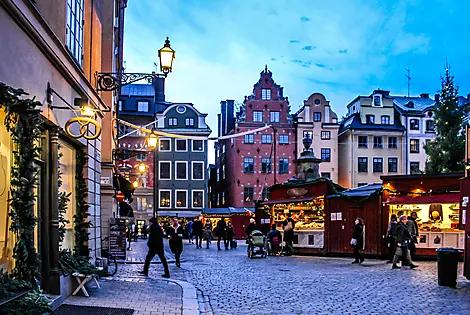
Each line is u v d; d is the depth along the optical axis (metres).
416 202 20.52
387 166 56.22
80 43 12.35
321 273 15.46
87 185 11.89
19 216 7.24
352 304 9.98
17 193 7.20
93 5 13.35
